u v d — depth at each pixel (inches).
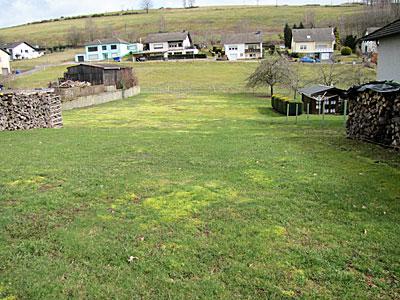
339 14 3814.0
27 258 160.2
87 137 483.8
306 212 206.7
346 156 339.3
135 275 147.5
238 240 175.0
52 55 3184.1
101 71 1438.2
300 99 1040.8
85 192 243.4
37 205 221.0
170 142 441.4
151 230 187.0
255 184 260.1
